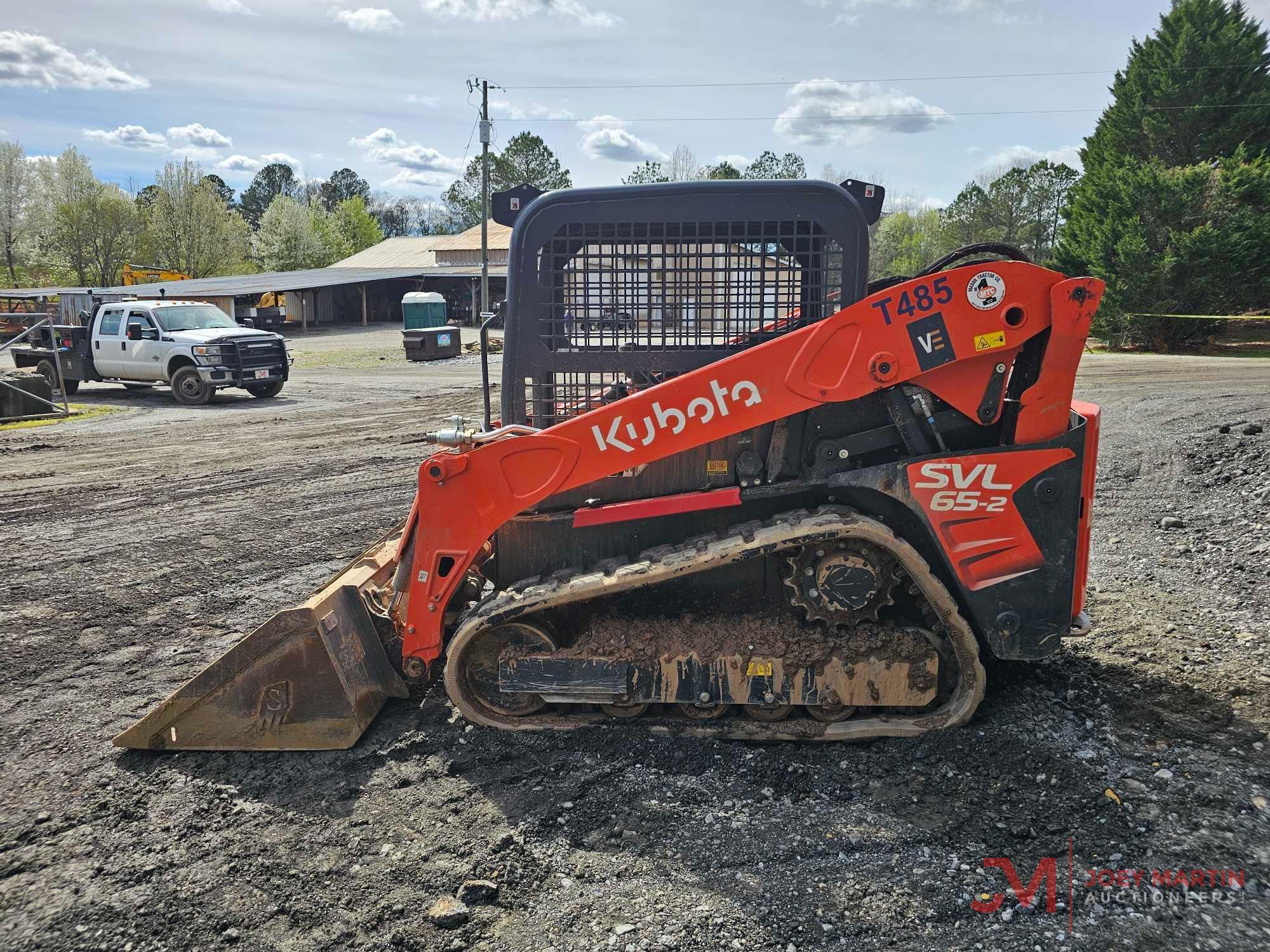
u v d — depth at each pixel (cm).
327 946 278
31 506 897
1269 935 268
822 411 375
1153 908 281
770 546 359
